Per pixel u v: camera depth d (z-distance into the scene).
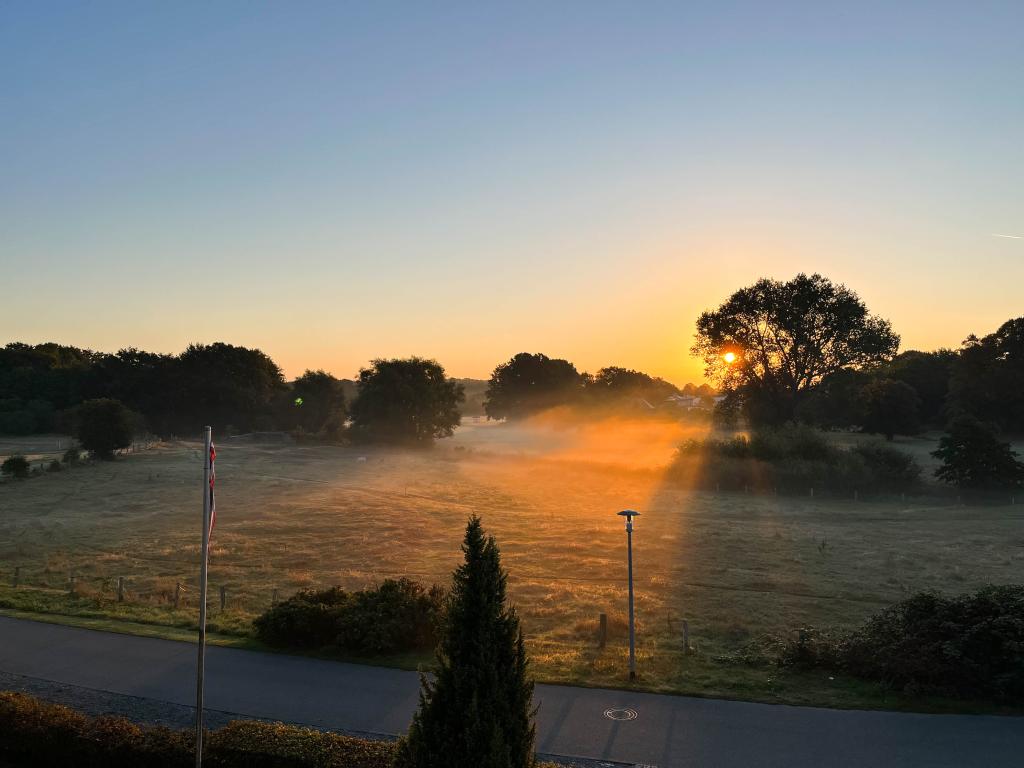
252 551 39.16
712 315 100.00
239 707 16.62
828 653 19.27
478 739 8.79
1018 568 35.22
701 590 30.78
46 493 61.03
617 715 16.09
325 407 141.38
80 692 17.41
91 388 133.62
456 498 63.78
